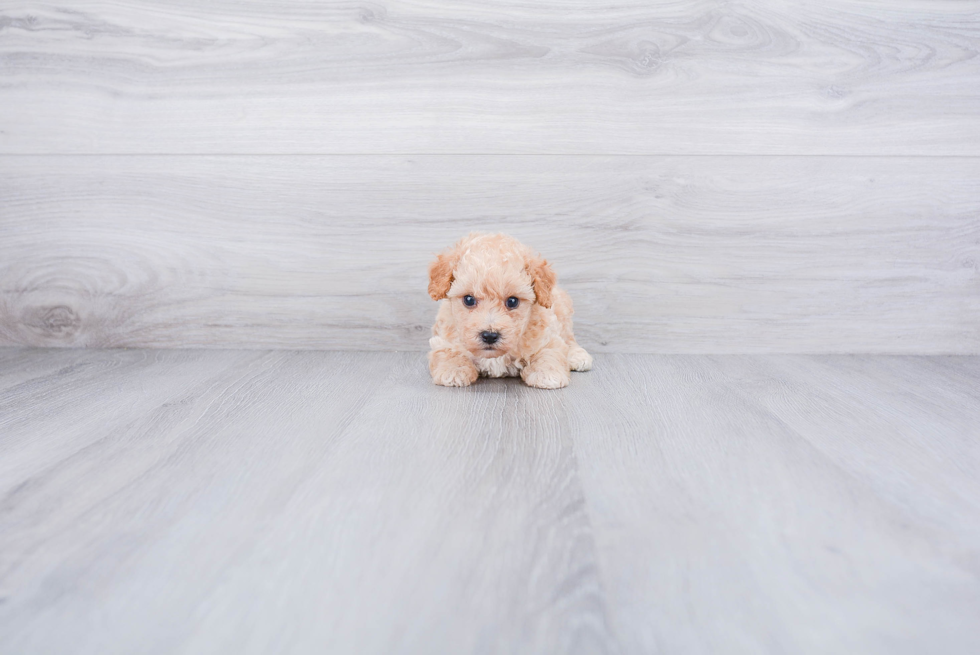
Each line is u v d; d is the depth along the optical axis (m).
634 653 0.52
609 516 0.76
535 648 0.53
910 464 0.92
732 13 1.49
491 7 1.50
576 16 1.50
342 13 1.51
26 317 1.64
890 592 0.61
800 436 1.03
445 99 1.53
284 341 1.63
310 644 0.53
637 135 1.53
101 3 1.52
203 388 1.29
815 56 1.51
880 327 1.59
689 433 1.04
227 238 1.59
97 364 1.48
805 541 0.70
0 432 1.03
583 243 1.56
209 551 0.68
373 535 0.71
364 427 1.06
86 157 1.57
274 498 0.80
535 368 1.32
